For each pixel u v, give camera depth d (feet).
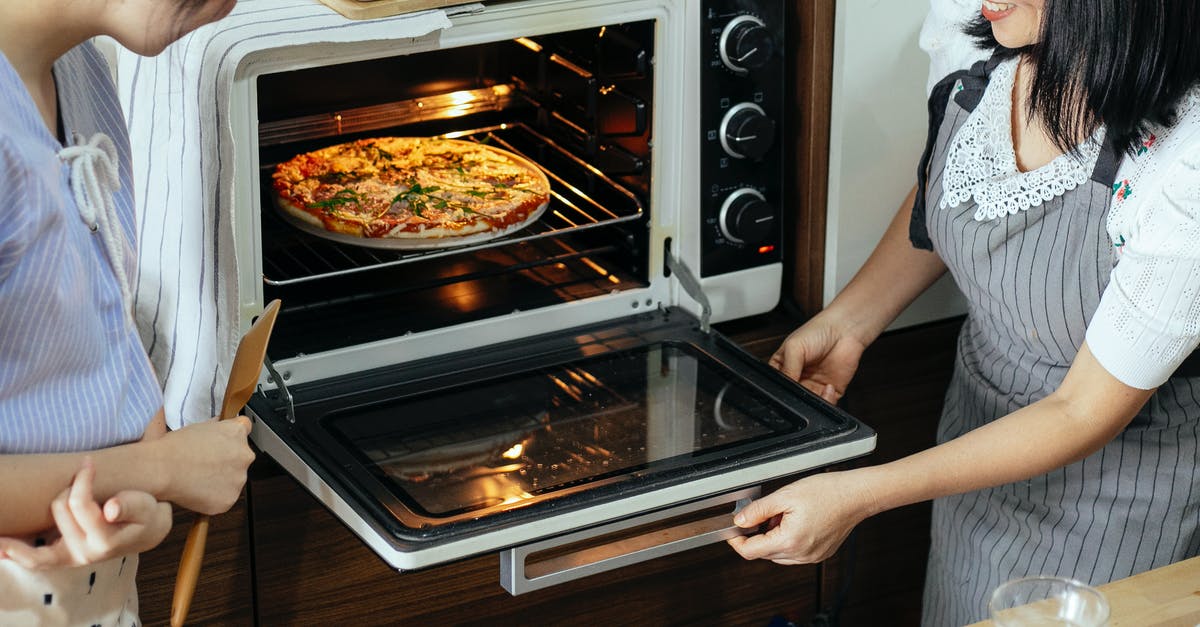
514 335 4.78
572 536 3.83
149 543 3.17
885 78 4.98
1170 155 3.87
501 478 3.93
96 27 3.04
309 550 4.58
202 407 4.22
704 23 4.61
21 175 2.77
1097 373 4.00
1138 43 3.64
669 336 4.86
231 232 3.97
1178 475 4.62
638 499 3.87
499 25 4.26
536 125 5.39
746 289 5.15
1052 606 3.38
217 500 3.39
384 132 5.37
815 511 4.04
